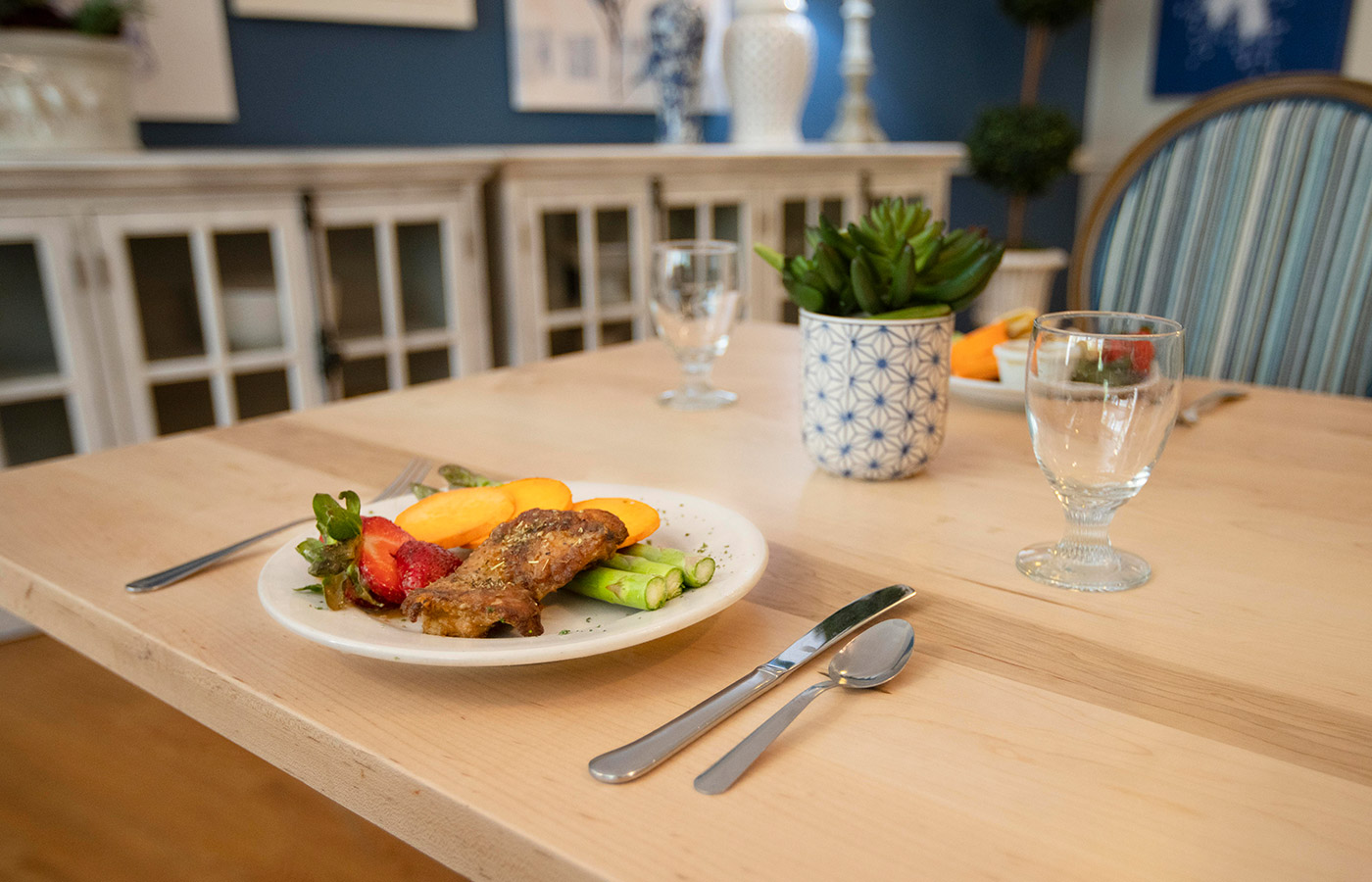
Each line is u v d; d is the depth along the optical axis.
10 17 1.66
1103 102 4.46
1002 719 0.42
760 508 0.69
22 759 1.11
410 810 0.39
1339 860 0.33
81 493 0.73
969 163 3.57
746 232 2.52
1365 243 1.13
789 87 2.71
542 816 0.36
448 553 0.49
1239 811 0.35
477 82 2.59
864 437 0.72
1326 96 1.17
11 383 1.58
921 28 3.63
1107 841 0.34
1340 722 0.41
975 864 0.33
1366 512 0.66
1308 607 0.52
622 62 2.84
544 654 0.41
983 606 0.53
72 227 1.60
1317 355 1.17
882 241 0.71
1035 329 0.55
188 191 1.71
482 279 2.17
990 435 0.87
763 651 0.48
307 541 0.48
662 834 0.34
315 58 2.29
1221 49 4.03
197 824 1.02
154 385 1.75
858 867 0.33
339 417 0.94
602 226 2.28
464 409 0.97
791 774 0.38
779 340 1.32
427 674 0.46
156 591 0.56
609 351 1.26
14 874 0.92
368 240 1.97
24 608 0.60
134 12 1.86
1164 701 0.43
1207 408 0.93
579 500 0.62
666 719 0.42
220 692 0.47
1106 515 0.59
